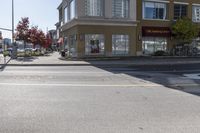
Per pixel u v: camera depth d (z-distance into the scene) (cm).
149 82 1459
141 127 659
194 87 1287
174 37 4319
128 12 3938
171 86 1316
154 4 4203
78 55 3681
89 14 3722
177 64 2862
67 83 1404
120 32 3884
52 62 3034
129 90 1190
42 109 835
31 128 652
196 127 660
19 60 3447
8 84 1354
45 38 6366
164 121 711
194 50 4488
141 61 3180
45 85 1326
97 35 3759
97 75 1798
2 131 631
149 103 924
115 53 3872
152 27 4166
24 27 4719
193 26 4253
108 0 3791
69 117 747
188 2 4444
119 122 701
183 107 866
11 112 799
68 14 4369
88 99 988
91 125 675
